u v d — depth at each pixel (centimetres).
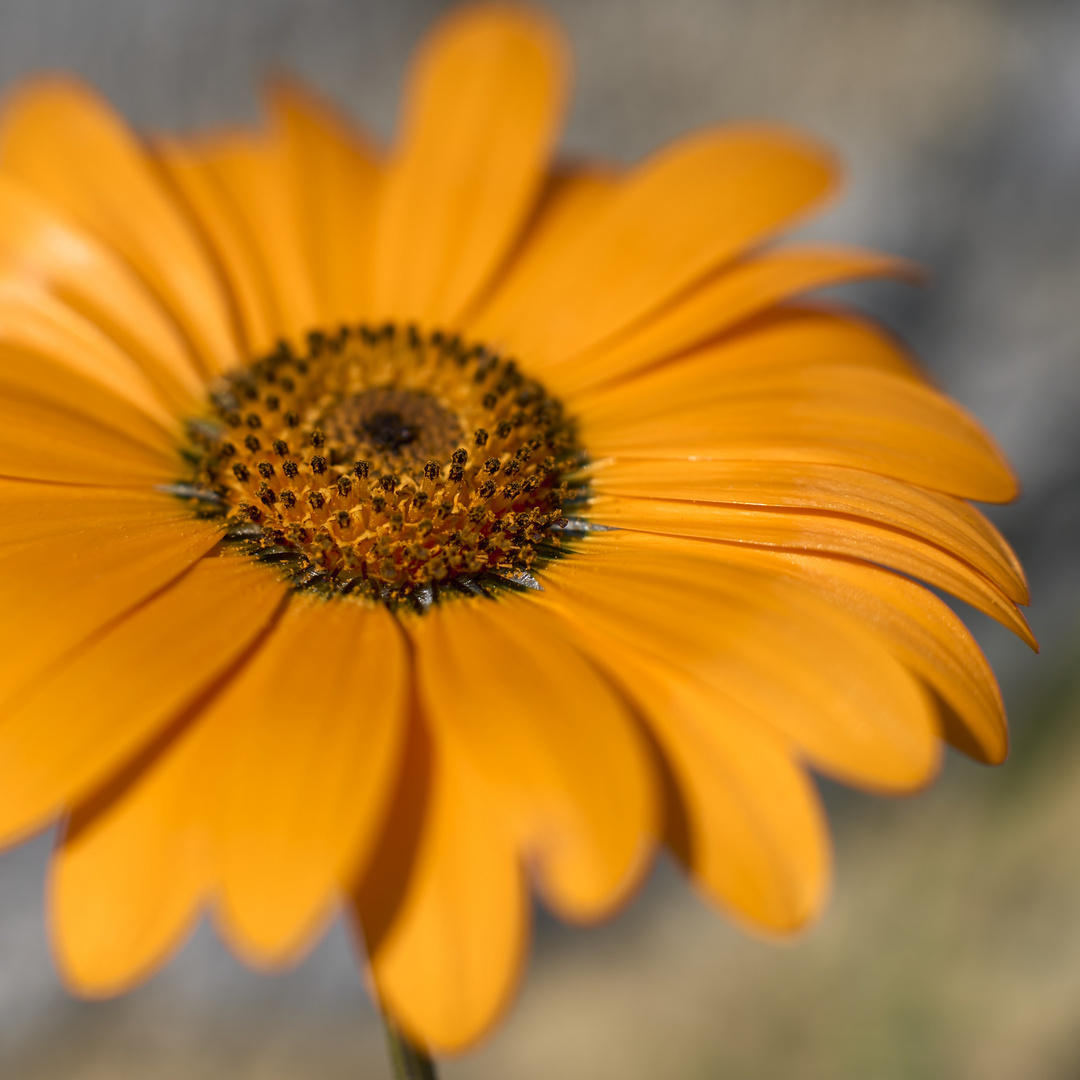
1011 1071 26
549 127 21
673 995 29
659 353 20
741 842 17
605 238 21
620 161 29
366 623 18
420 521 19
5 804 17
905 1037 27
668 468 19
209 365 20
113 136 20
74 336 20
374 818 17
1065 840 28
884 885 29
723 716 18
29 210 20
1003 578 19
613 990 30
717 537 19
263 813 17
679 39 29
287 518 19
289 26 27
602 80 29
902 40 30
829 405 19
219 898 17
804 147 20
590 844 17
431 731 18
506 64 21
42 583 18
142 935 17
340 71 28
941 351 30
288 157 21
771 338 20
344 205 21
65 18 26
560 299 20
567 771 17
